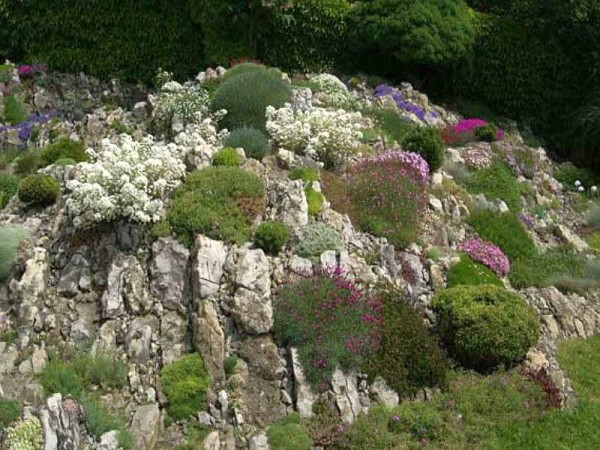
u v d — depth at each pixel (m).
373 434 11.31
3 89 26.33
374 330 12.58
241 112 18.59
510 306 13.26
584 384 13.60
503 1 28.67
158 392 11.57
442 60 25.41
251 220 13.92
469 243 16.58
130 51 27.69
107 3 27.64
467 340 12.80
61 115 26.56
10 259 13.16
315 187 15.22
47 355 12.03
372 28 25.52
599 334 15.22
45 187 14.44
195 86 21.17
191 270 12.80
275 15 26.22
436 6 25.81
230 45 26.42
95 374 11.70
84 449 10.41
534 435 11.82
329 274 13.16
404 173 16.84
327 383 11.81
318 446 11.16
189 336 12.31
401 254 15.09
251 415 11.41
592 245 19.98
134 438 10.84
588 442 11.82
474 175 20.84
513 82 26.98
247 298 12.34
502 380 12.64
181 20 27.42
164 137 19.36
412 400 12.26
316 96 21.44
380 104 22.91
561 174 23.55
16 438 10.04
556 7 26.30
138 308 12.59
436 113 24.48
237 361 11.91
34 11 27.78
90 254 13.36
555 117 27.00
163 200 14.05
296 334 12.16
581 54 26.77
